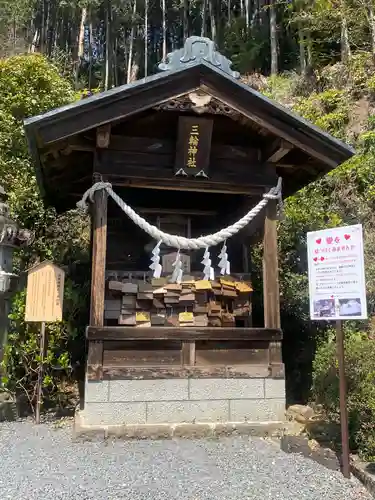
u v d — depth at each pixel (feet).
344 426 13.38
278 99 52.29
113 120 17.16
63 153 19.25
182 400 17.52
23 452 15.02
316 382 19.84
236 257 25.20
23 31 83.66
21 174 29.99
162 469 13.51
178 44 102.83
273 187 19.76
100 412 16.89
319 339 22.30
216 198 26.13
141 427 16.61
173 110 17.79
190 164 18.72
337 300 13.47
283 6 64.39
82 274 28.27
